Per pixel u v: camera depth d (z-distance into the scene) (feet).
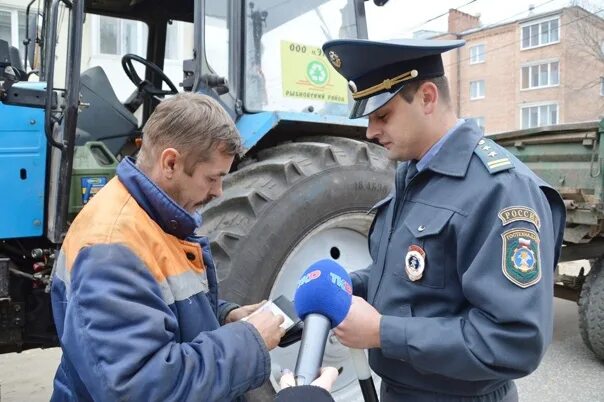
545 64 89.20
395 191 4.89
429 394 4.43
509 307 3.71
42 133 8.56
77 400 4.08
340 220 8.88
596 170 13.01
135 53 12.26
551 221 4.13
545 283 3.84
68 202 8.15
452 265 4.17
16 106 8.42
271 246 8.02
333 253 9.29
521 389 11.57
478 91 96.17
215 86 8.40
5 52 9.93
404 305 4.37
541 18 87.97
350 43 4.27
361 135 10.39
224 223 7.92
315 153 8.88
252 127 8.66
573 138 13.53
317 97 9.61
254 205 8.06
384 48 4.19
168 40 12.34
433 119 4.36
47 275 8.55
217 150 4.07
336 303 4.02
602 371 12.55
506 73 92.89
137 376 3.46
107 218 3.90
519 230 3.83
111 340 3.51
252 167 8.48
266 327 4.27
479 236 4.03
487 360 3.78
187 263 4.27
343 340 4.22
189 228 4.23
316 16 9.77
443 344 3.90
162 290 3.94
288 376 3.73
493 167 4.09
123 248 3.77
